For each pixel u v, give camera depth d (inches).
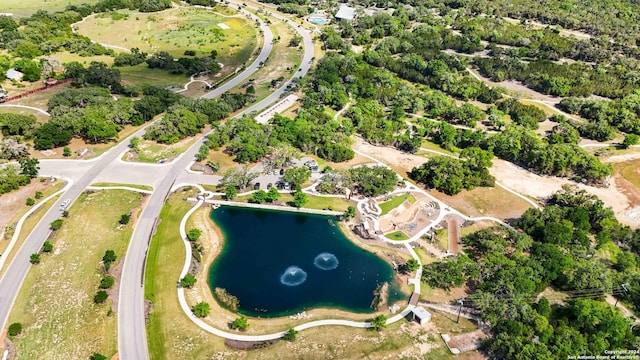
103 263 5167.3
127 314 4576.8
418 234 5890.8
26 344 4264.3
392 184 6496.1
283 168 6993.1
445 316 4719.5
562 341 4158.5
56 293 4768.7
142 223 5836.6
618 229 5753.0
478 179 6747.1
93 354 4170.8
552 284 5113.2
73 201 6156.5
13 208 5949.8
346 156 7298.2
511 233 5546.3
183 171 6919.3
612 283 4938.5
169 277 5073.8
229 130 7583.7
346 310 4830.2
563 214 5871.1
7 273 4997.5
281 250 5615.2
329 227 5994.1
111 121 7701.8
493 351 4313.5
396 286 5123.0
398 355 4296.3
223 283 5108.3
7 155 6752.0
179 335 4402.1
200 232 5659.5
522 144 7529.5
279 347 4328.3
